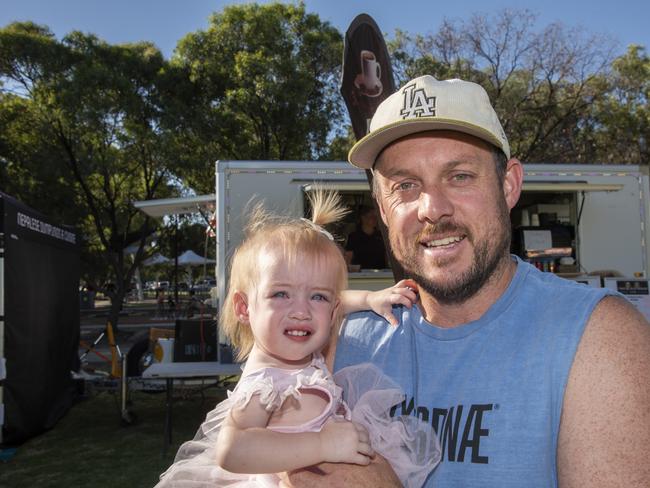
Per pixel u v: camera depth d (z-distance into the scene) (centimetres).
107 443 655
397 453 149
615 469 114
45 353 715
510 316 146
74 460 595
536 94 1952
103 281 3197
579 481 118
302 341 171
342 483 135
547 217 760
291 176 674
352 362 179
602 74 1934
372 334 180
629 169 747
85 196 1998
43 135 1770
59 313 778
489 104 160
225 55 1811
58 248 781
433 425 148
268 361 174
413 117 154
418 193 160
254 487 152
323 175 678
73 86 1628
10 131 1819
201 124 1756
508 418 135
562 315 135
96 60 1733
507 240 158
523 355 138
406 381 162
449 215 153
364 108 436
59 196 1869
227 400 170
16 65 1728
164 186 2100
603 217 746
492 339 146
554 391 129
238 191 668
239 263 190
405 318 172
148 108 1777
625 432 115
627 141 2039
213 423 168
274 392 155
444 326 161
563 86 1936
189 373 601
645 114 1998
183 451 173
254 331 177
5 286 622
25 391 653
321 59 1888
